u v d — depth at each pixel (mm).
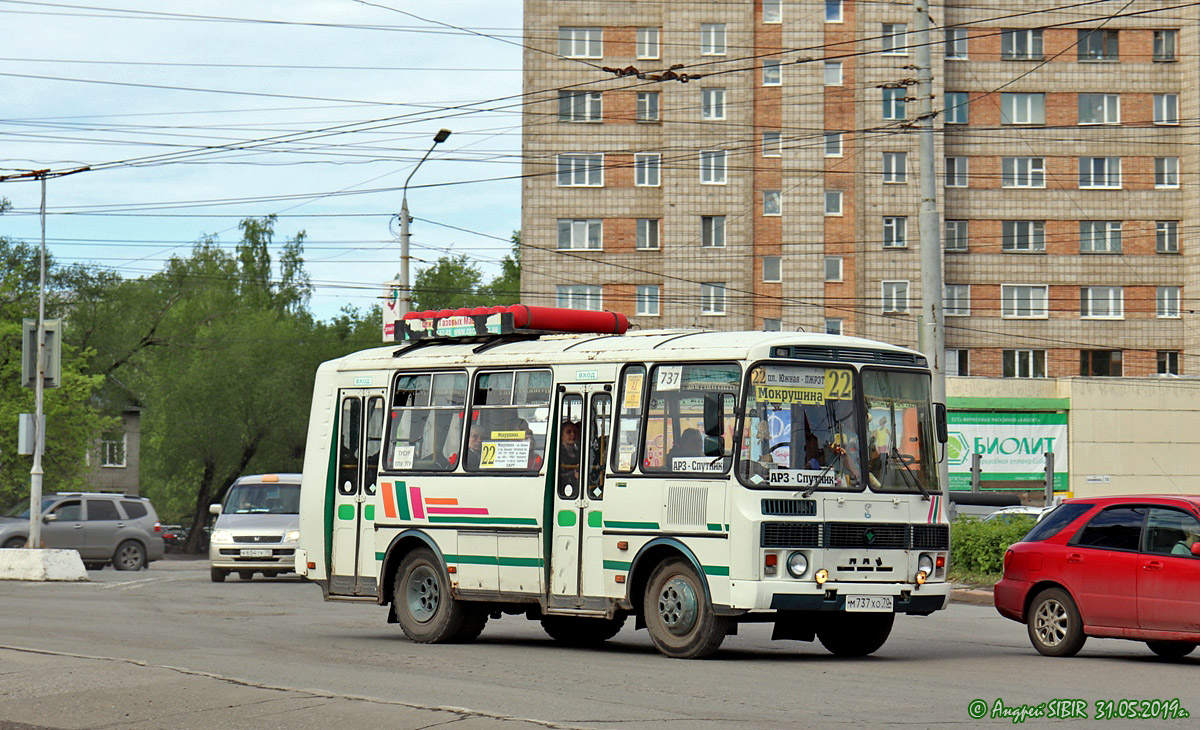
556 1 73062
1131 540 16844
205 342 90500
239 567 35312
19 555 34781
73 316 86562
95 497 44312
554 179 73375
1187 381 67188
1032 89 75188
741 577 15859
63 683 12984
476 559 18625
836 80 72688
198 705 11789
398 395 20062
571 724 10867
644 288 73062
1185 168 75562
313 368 91562
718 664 15812
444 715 10977
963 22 75062
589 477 17547
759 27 72625
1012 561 17969
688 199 72750
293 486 37969
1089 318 75312
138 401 90688
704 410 16156
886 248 72875
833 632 17625
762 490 15992
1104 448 66812
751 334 16875
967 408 66438
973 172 74812
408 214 44656
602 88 73125
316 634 20109
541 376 18281
